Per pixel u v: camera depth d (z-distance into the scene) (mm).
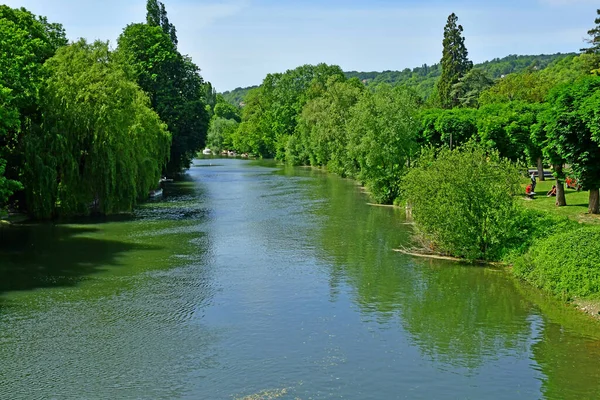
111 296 27672
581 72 89000
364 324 24031
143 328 23500
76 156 49625
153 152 69250
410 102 62562
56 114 48531
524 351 21172
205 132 99062
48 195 47344
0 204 47344
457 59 132000
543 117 39406
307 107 121250
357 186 81000
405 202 56656
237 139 187250
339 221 49219
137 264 33844
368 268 32875
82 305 26328
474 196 33625
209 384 18641
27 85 46906
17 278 30703
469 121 60344
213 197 67875
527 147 49000
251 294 28094
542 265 29016
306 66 150125
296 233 43625
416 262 34125
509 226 33625
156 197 67938
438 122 61625
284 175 103812
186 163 111875
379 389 18312
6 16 51812
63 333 22938
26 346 21641
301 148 132625
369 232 43844
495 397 17766
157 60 88438
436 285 29344
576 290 26484
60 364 20109
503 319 24453
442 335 22734
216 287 29250
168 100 88375
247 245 39219
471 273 31484
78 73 50906
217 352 21156
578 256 27594
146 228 45625
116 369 19719
